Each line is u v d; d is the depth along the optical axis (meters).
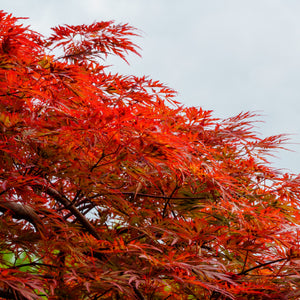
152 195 3.46
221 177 3.15
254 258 3.13
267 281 2.96
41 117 2.83
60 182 3.24
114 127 2.47
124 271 2.67
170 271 2.69
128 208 3.48
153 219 3.73
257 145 4.07
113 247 2.84
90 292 2.70
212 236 2.96
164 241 3.53
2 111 2.55
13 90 2.65
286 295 2.74
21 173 2.79
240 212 3.12
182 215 3.71
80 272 2.66
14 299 2.68
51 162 2.74
